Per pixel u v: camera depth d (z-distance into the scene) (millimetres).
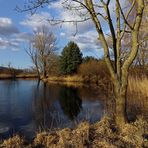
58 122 14078
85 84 45000
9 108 20047
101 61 44719
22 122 14992
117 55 8352
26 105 21562
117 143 6719
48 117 15992
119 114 8086
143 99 13969
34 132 12219
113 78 8188
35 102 23312
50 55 71438
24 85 44531
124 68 8109
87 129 7258
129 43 11195
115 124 8133
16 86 42031
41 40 71688
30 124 14320
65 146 6426
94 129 7695
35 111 18500
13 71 80688
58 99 25219
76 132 7270
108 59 8281
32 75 80938
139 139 6941
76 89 35375
